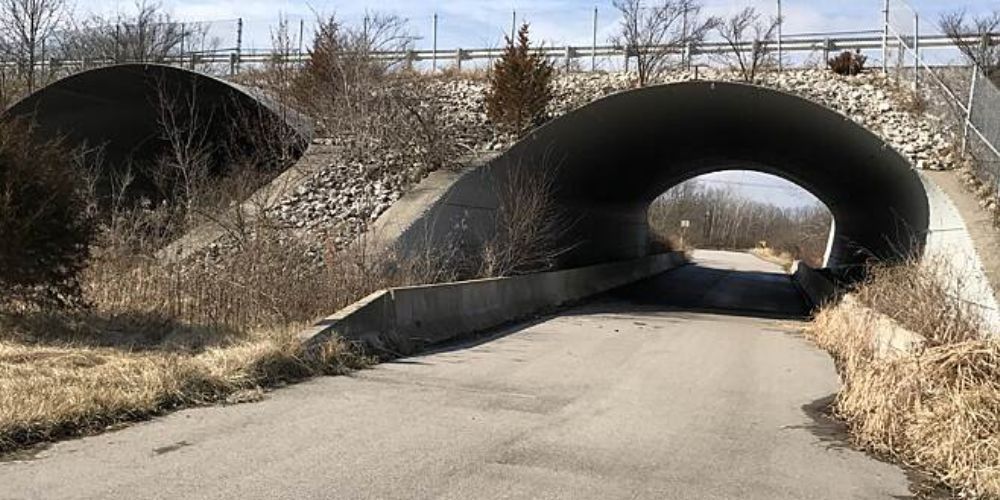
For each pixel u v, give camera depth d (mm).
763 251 84188
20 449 6414
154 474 5957
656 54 28688
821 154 27531
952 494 6441
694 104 23609
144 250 15188
